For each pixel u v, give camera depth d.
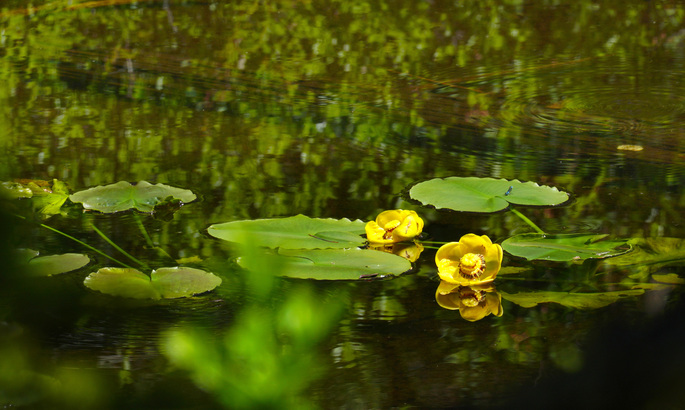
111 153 5.11
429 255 4.72
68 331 4.53
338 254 4.69
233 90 5.53
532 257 4.68
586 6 8.70
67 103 5.41
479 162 5.08
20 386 4.44
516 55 6.63
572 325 4.55
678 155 5.11
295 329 2.51
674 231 4.79
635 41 7.16
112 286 4.61
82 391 4.43
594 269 4.68
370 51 6.70
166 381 4.45
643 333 4.53
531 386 4.45
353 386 4.45
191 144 5.16
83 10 8.47
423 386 4.45
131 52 6.56
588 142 5.19
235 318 4.55
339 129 5.26
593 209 4.87
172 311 4.57
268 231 4.75
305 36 7.25
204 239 4.76
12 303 4.57
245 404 2.47
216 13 8.30
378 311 4.58
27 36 7.17
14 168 5.02
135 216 4.83
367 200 4.90
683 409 4.41
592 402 4.41
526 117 5.35
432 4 8.81
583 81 5.73
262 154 5.11
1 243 4.55
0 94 5.47
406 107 5.42
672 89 5.56
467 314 4.58
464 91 5.55
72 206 4.87
